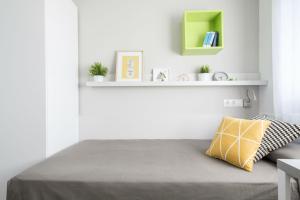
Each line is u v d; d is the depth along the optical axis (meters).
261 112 2.22
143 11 2.31
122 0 2.31
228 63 2.29
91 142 2.11
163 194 1.08
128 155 1.59
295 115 1.58
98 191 1.09
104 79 2.32
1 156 1.61
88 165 1.33
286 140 1.34
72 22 2.12
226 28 2.29
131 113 2.33
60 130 1.85
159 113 2.32
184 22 2.07
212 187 1.07
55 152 1.75
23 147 1.60
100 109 2.33
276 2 1.78
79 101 2.33
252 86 2.28
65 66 1.95
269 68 2.06
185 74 2.30
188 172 1.20
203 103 2.31
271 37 2.02
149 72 2.32
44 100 1.59
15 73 1.59
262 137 1.34
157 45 2.31
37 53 1.58
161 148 1.82
